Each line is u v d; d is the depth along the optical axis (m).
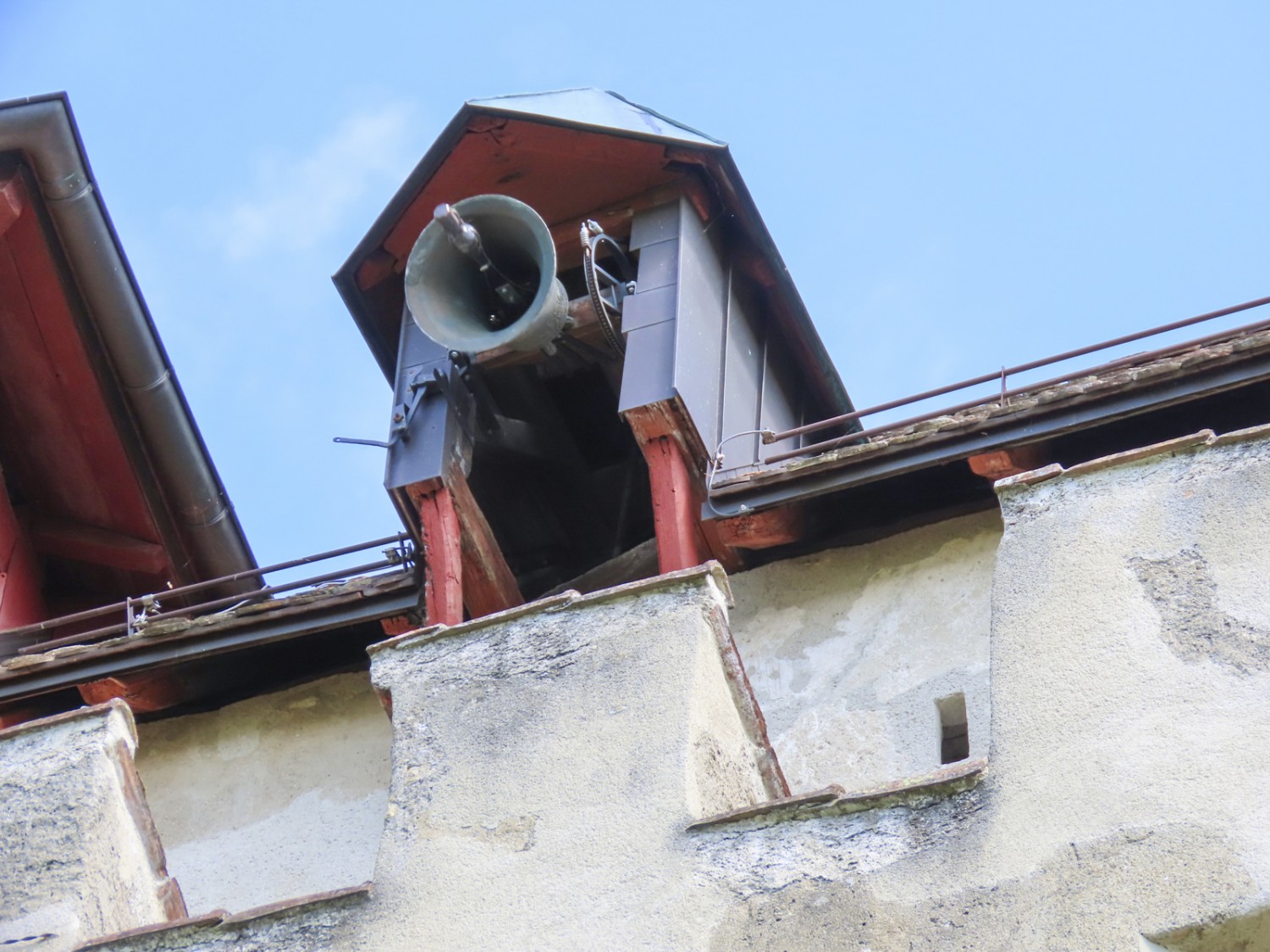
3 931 24.55
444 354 34.28
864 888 21.42
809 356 37.56
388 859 23.72
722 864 22.22
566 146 35.09
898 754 28.83
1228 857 20.09
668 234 34.62
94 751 26.17
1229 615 21.86
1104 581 22.59
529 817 23.44
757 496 30.89
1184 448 23.39
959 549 30.66
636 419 31.89
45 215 38.50
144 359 39.44
